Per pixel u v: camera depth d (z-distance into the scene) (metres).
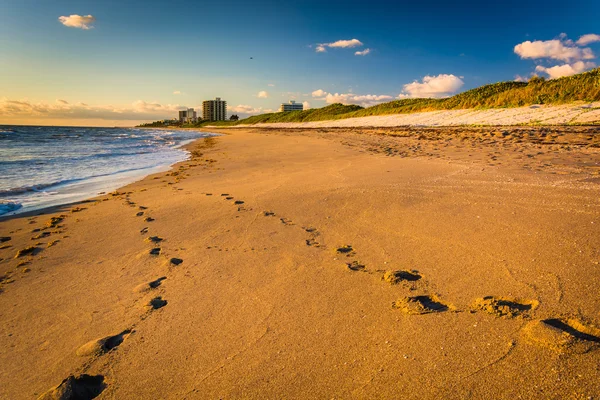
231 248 3.51
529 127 14.87
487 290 2.40
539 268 2.58
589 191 4.32
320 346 2.00
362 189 5.35
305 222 4.15
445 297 2.37
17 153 15.07
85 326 2.36
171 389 1.77
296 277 2.83
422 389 1.63
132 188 7.09
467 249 3.05
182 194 6.12
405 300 2.36
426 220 3.86
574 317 2.00
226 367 1.89
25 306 2.64
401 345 1.94
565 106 18.30
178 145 21.14
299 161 9.61
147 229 4.24
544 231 3.21
